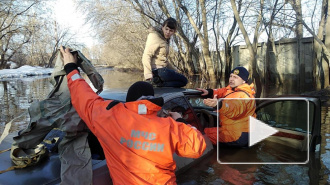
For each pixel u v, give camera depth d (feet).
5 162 7.16
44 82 54.85
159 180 5.85
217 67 58.75
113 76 72.79
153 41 13.05
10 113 22.39
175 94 10.25
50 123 7.09
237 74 11.80
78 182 6.26
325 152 11.26
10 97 32.32
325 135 13.87
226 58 58.18
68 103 7.30
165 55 13.84
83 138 7.20
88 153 6.93
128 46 80.48
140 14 52.13
